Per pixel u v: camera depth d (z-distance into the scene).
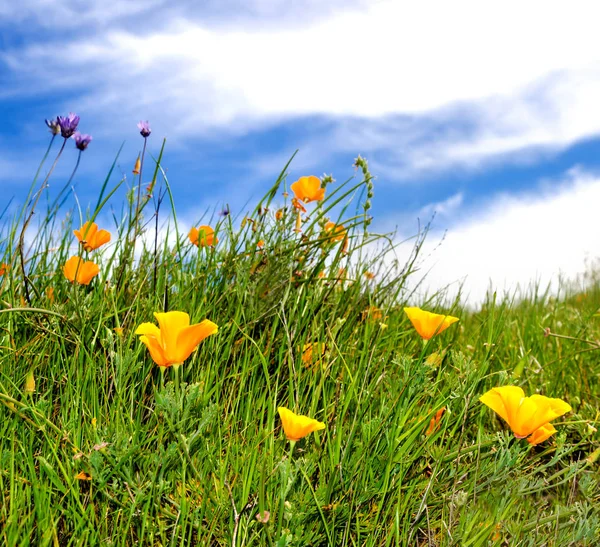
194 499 0.77
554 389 1.06
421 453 0.82
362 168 1.05
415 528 0.76
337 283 1.08
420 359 0.82
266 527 0.69
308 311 0.99
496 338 0.97
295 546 0.72
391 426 0.79
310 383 0.89
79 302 0.90
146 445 0.80
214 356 0.91
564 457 0.95
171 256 1.00
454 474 0.81
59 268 0.98
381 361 0.94
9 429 0.78
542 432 0.78
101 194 0.89
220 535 0.75
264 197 1.03
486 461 0.82
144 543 0.74
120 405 0.79
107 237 0.93
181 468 0.78
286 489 0.70
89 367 0.83
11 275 0.91
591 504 0.82
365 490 0.76
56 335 0.85
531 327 1.20
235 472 0.78
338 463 0.77
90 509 0.73
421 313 0.81
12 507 0.71
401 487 0.79
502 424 0.99
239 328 0.93
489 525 0.76
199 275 1.00
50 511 0.71
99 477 0.72
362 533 0.77
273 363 0.94
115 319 0.91
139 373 0.86
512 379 0.88
